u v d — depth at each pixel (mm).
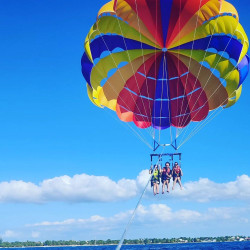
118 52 21703
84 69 20984
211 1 19672
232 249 101688
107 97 21984
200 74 21859
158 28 21156
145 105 23047
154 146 21688
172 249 142625
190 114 22703
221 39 20891
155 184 21328
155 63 22312
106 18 20469
